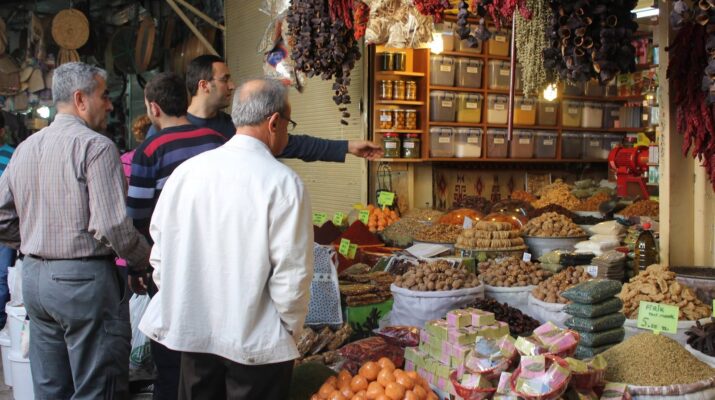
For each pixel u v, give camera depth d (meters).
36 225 2.92
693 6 2.07
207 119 3.45
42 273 2.92
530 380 2.07
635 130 6.82
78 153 2.87
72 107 3.01
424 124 5.89
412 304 3.37
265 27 6.83
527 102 6.29
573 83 2.59
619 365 2.35
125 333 3.07
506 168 6.66
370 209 5.51
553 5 2.40
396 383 2.32
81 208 2.89
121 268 3.58
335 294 3.60
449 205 6.30
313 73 3.76
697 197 3.39
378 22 3.68
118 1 8.13
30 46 7.97
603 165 7.17
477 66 6.05
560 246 4.18
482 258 4.02
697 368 2.33
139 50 7.54
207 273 2.14
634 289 3.01
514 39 2.94
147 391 3.97
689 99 2.56
